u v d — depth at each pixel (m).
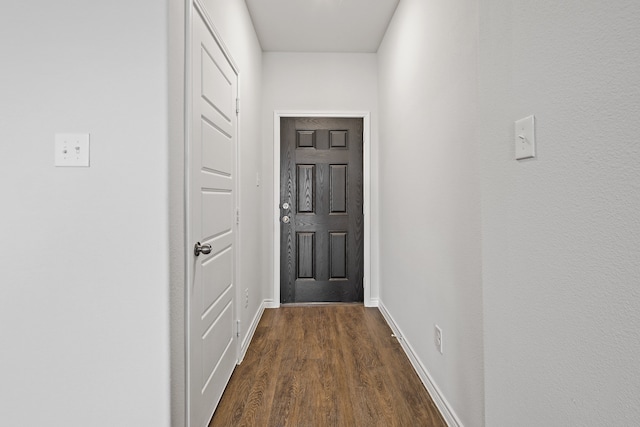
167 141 1.27
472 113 1.51
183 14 1.43
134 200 1.26
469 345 1.54
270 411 1.86
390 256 3.18
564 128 0.79
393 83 3.05
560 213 0.81
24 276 1.26
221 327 2.00
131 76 1.26
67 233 1.26
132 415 1.27
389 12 3.03
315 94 3.77
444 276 1.83
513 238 1.00
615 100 0.67
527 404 0.93
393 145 3.06
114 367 1.27
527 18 0.92
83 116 1.26
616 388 0.67
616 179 0.67
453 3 1.71
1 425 1.27
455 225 1.69
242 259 2.59
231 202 2.26
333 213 3.84
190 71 1.47
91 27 1.26
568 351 0.79
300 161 3.81
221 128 2.03
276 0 2.83
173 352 1.31
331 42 3.56
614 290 0.67
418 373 2.25
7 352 1.26
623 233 0.65
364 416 1.82
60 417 1.27
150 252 1.27
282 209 3.82
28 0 1.26
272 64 3.75
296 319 3.36
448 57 1.78
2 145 1.25
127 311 1.27
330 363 2.42
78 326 1.26
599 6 0.70
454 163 1.70
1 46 1.25
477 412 1.46
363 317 3.42
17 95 1.25
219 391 1.95
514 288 0.99
